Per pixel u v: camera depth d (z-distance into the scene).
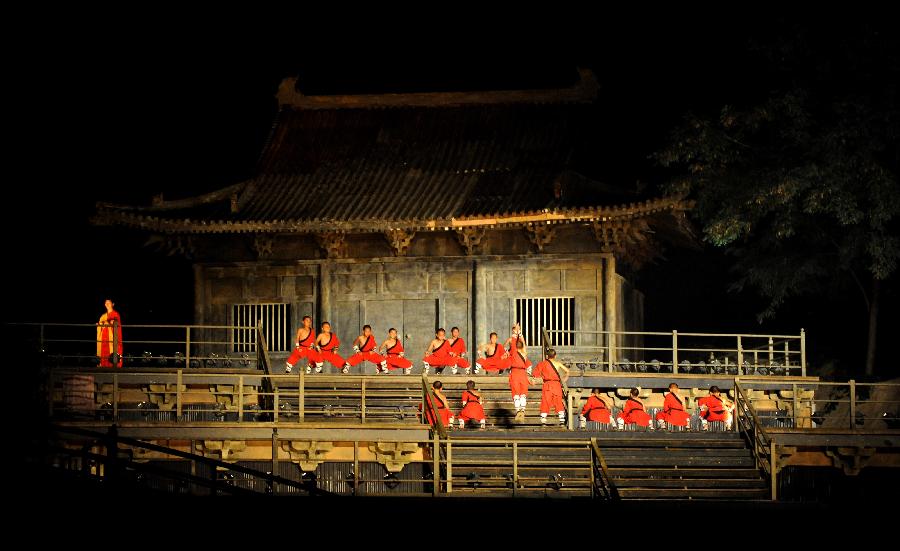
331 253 36.19
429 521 23.39
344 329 36.28
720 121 35.03
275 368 36.31
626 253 36.84
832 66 34.66
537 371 29.94
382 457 28.55
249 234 36.03
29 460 24.38
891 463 29.42
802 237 36.81
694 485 26.81
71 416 29.22
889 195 32.84
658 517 23.66
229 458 28.84
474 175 36.78
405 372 33.06
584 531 23.58
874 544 23.62
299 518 22.98
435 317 35.97
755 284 40.62
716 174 35.59
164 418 32.16
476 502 23.77
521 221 34.34
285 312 36.50
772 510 23.81
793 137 34.25
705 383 31.97
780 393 32.16
